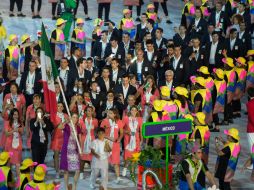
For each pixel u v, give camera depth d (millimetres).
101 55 65562
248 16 73125
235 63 65438
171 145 49500
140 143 50062
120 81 56281
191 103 54750
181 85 58062
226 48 66062
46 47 45844
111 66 57594
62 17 72750
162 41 66438
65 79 56906
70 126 46969
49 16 86312
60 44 65688
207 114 54750
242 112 63812
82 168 48969
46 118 48750
